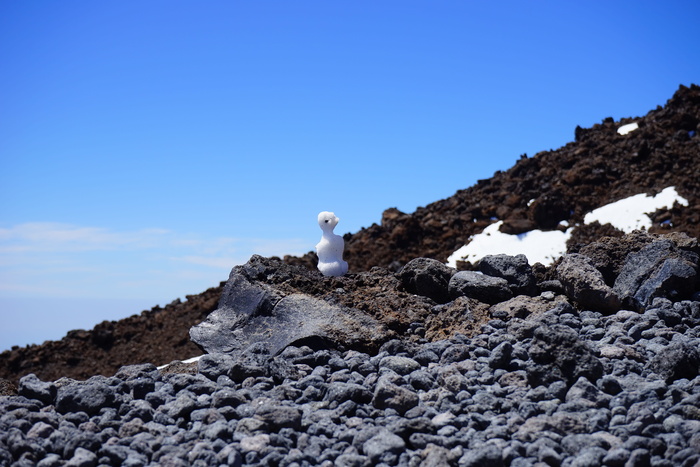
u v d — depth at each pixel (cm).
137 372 830
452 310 977
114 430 663
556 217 2395
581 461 556
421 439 607
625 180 2520
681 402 648
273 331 945
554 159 2908
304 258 2683
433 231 2616
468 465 562
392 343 866
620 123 3125
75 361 2308
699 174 2353
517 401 689
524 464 561
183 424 687
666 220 2191
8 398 741
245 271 1041
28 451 610
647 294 973
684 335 838
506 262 1074
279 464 585
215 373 823
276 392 744
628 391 698
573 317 929
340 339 904
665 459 558
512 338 850
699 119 2717
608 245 1097
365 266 2528
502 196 2761
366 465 582
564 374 718
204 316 2378
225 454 587
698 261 1020
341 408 694
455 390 720
